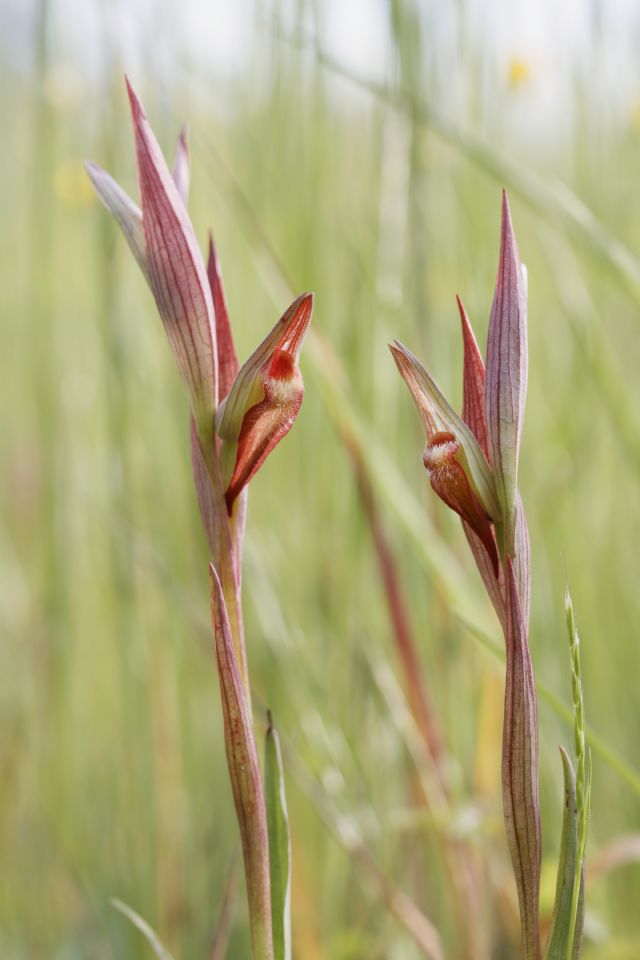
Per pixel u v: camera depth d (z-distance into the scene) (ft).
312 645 3.08
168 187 1.60
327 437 3.09
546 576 3.17
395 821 2.78
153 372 3.36
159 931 3.21
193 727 3.39
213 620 1.59
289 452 3.19
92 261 3.60
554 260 2.74
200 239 3.19
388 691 2.77
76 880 3.35
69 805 3.56
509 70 3.35
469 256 2.92
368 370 2.79
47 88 3.36
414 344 2.78
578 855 1.58
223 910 2.10
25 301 4.14
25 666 3.82
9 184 4.03
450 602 2.21
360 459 2.60
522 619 1.57
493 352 1.58
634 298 2.21
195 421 1.61
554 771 3.02
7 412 4.66
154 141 1.60
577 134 3.27
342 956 2.83
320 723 2.72
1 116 3.63
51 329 3.50
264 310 3.20
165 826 3.22
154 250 1.60
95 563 3.77
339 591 3.07
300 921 2.86
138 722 3.42
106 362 3.22
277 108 2.95
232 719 1.60
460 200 2.97
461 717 3.03
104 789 3.66
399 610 2.66
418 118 2.36
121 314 3.22
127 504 3.24
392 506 2.24
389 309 2.71
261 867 1.61
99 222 3.18
